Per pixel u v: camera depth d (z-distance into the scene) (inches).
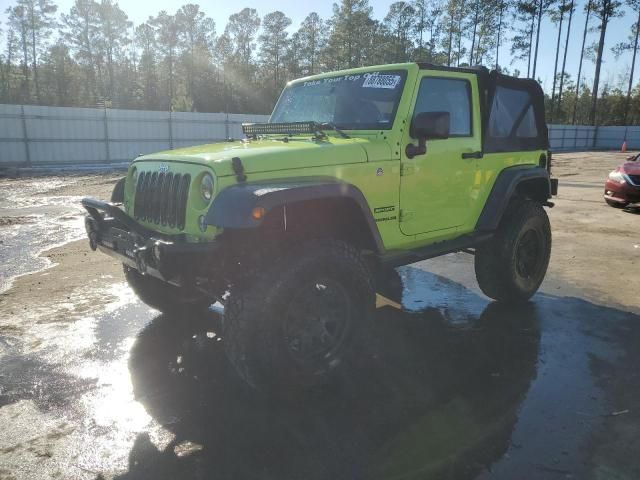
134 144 1011.9
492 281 197.3
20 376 142.3
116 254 147.9
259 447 111.4
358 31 2315.5
